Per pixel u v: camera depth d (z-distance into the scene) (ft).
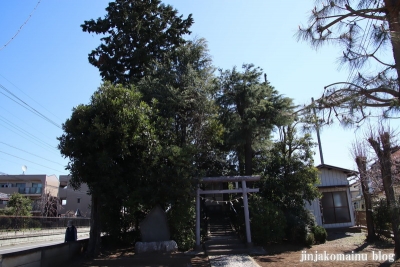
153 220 40.32
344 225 60.85
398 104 19.84
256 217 44.11
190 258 37.09
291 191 50.08
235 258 35.96
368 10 20.08
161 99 46.91
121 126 34.68
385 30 18.99
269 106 47.83
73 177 35.35
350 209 61.52
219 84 52.24
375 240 45.19
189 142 49.42
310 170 50.93
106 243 45.96
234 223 54.34
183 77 50.11
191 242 42.80
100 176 34.50
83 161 34.45
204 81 52.06
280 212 45.37
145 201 37.29
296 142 53.01
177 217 41.29
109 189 35.27
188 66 51.21
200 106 49.26
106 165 33.24
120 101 36.47
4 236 65.82
